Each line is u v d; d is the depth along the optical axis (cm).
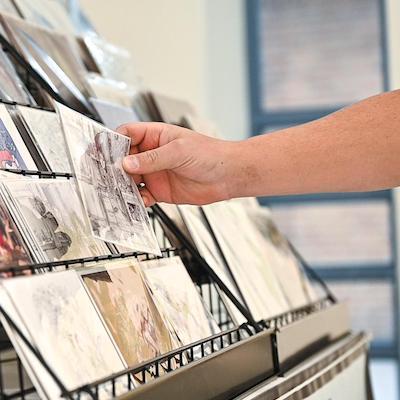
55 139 144
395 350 502
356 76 532
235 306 150
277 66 539
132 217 133
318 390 149
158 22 417
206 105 441
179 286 141
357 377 185
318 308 219
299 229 524
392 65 462
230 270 165
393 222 502
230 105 519
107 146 134
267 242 211
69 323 101
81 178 121
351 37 532
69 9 256
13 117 138
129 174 140
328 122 150
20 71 166
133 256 135
